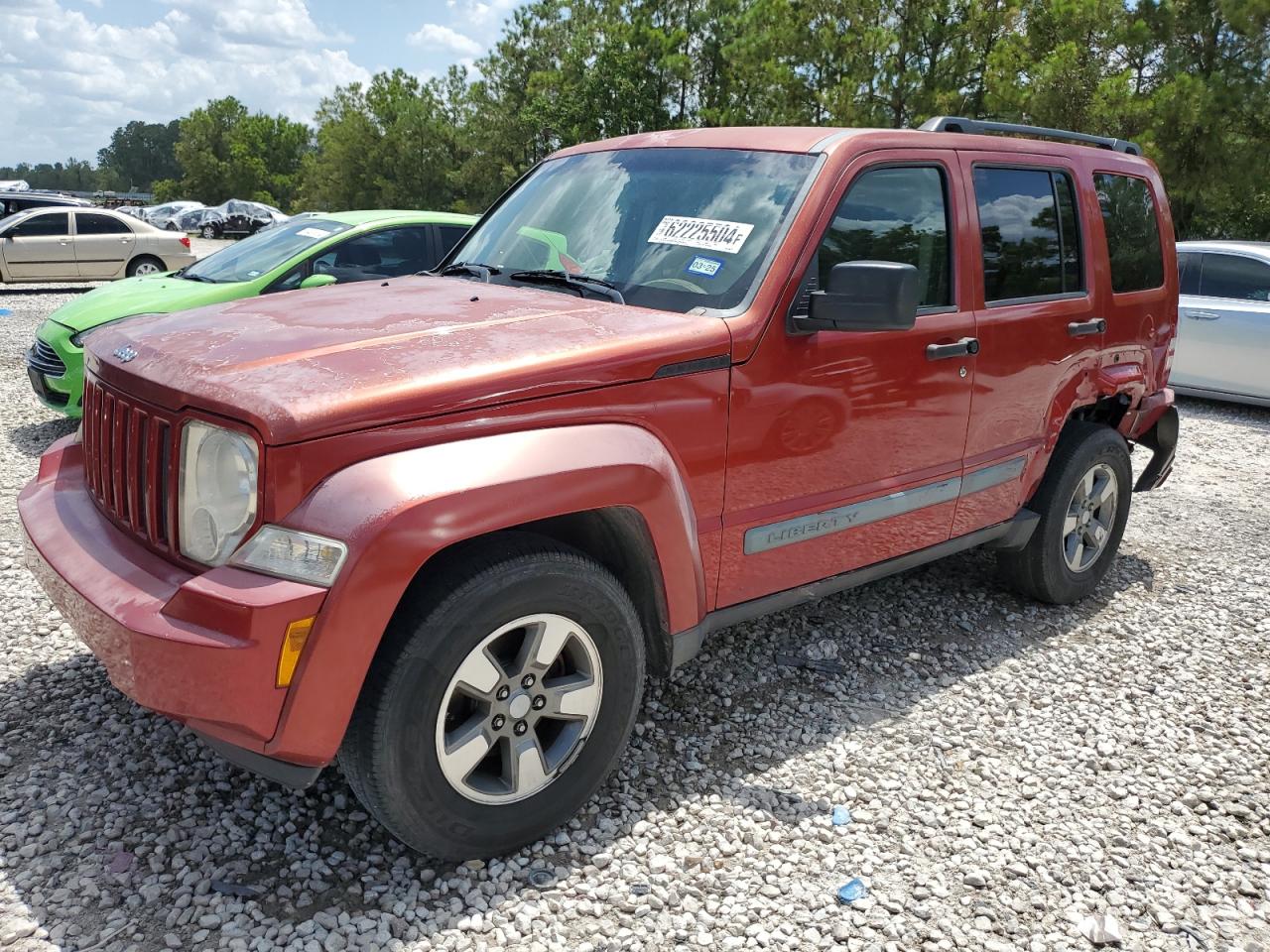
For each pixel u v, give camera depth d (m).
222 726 2.29
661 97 41.75
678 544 2.87
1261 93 19.53
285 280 7.10
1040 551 4.55
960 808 3.14
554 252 3.64
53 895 2.50
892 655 4.20
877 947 2.51
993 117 22.25
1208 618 4.80
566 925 2.52
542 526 2.88
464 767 2.57
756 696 3.77
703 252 3.28
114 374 2.73
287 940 2.40
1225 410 10.54
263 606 2.19
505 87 54.69
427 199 68.38
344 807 2.94
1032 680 4.04
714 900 2.64
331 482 2.31
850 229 3.36
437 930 2.47
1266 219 25.39
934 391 3.66
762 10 28.14
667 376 2.84
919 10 23.78
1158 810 3.19
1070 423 4.65
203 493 2.42
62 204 23.11
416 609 2.43
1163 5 20.39
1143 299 4.82
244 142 107.19
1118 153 4.91
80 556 2.65
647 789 3.13
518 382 2.54
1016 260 4.07
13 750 3.14
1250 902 2.79
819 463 3.32
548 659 2.66
